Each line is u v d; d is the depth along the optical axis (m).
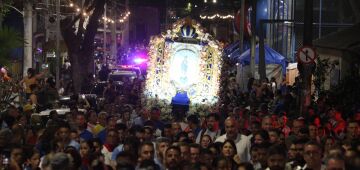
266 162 11.55
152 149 11.55
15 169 11.38
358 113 17.89
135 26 105.19
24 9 31.05
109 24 76.00
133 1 96.00
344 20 39.12
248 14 49.66
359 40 24.92
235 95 30.16
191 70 24.70
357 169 9.69
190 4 88.94
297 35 43.19
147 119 20.30
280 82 40.00
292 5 43.75
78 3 43.34
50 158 9.17
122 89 33.78
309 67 21.14
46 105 22.78
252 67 38.03
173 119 24.23
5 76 23.84
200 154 11.60
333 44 25.91
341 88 22.05
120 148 13.47
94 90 35.16
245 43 52.16
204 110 24.34
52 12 41.50
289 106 23.55
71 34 34.72
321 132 15.58
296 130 15.20
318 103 21.91
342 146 12.38
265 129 15.09
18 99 25.08
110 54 70.75
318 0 41.00
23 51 31.03
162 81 24.62
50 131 14.27
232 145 12.06
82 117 16.33
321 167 10.94
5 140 13.30
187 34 24.80
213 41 24.92
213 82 24.77
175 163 11.23
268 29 53.53
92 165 11.21
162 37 24.78
